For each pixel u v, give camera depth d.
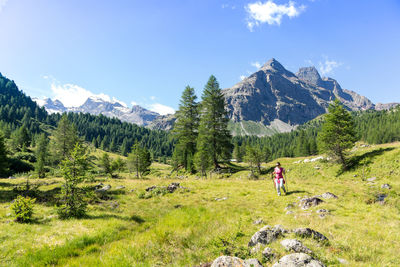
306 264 3.84
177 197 14.30
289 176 34.88
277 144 168.88
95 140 153.62
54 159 52.84
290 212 8.91
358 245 5.23
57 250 6.38
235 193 14.04
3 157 39.69
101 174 42.56
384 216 7.79
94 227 8.77
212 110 39.28
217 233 6.78
